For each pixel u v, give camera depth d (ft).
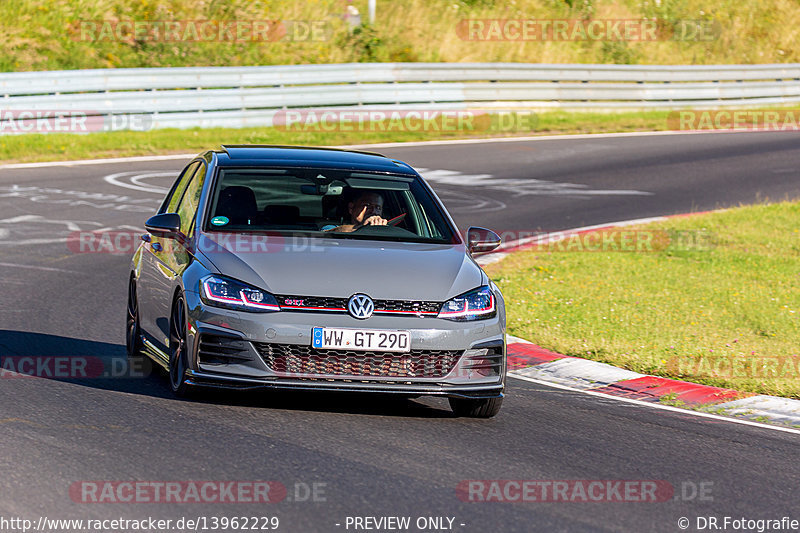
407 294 75.77
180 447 67.56
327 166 91.20
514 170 252.42
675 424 85.81
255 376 73.61
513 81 330.95
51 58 316.19
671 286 146.10
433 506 59.11
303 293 74.38
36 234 165.48
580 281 147.64
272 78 291.17
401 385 75.20
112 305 122.42
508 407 87.25
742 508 63.57
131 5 347.36
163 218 83.76
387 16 390.21
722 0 460.14
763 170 262.06
